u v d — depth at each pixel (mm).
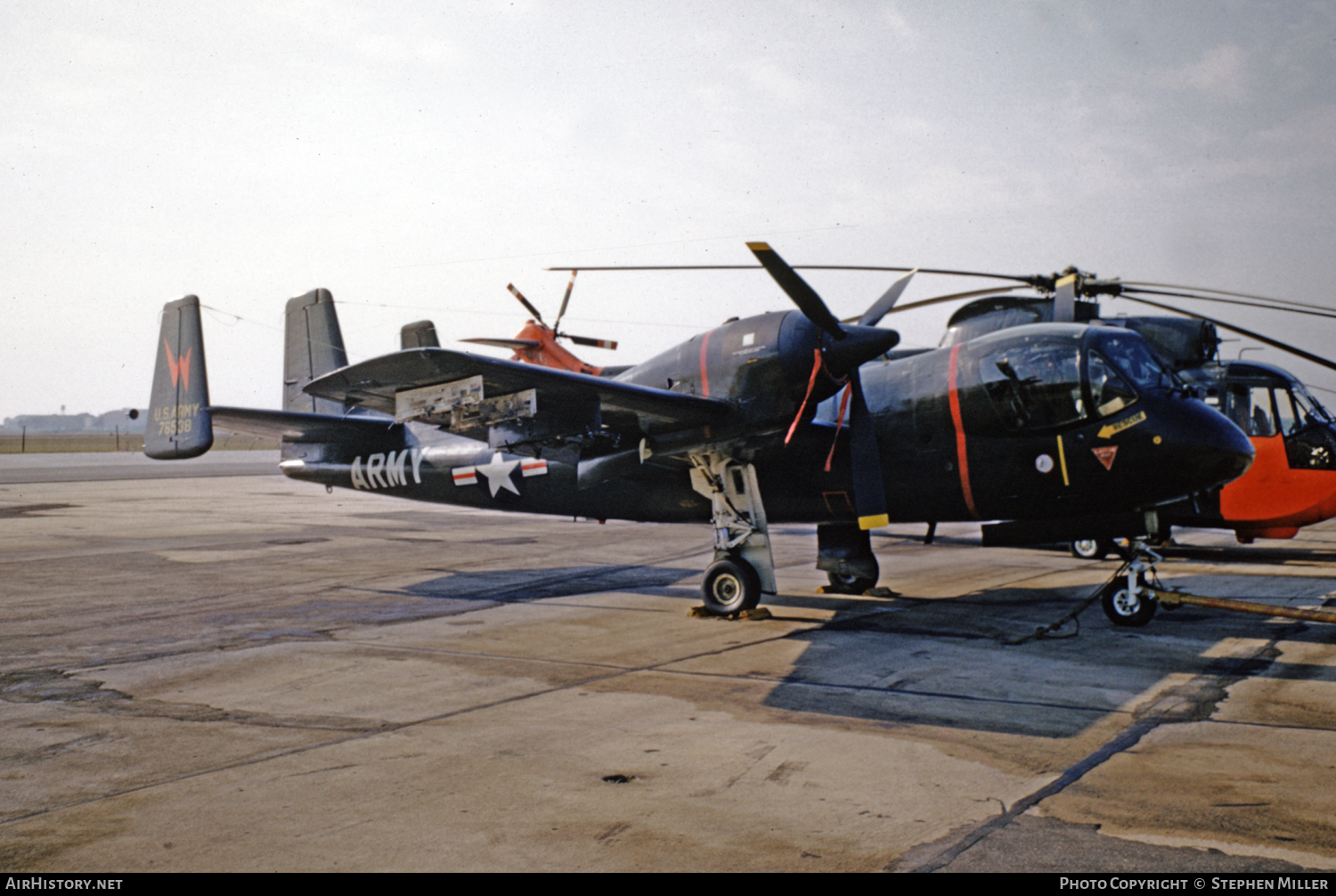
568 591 11195
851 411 9109
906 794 4297
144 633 8531
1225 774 4523
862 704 5930
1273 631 8305
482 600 10516
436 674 6859
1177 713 5641
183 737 5301
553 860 3600
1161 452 7965
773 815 4051
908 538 17625
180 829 3934
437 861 3602
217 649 7805
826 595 10742
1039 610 9570
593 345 17188
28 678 6789
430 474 12742
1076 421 8320
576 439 9578
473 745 5105
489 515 23656
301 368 14711
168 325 13281
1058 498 8547
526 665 7145
